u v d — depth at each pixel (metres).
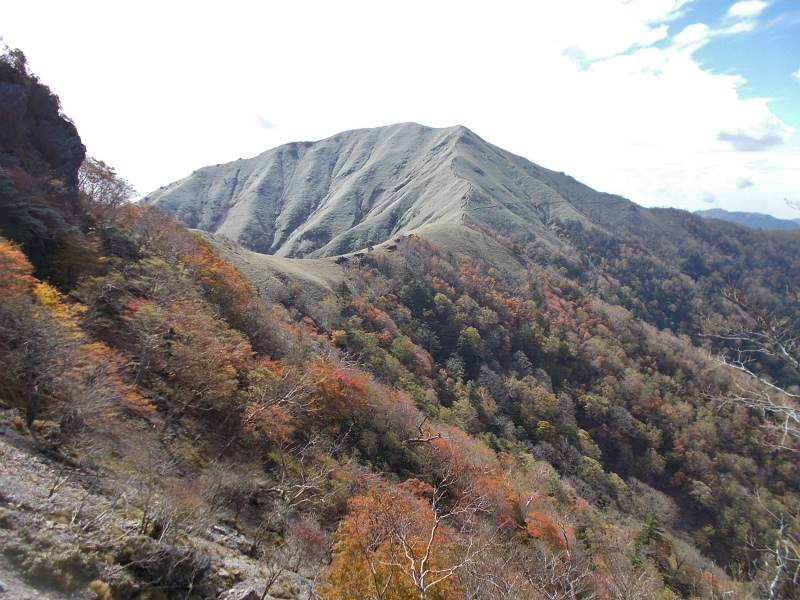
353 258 123.88
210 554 17.20
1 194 34.09
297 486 27.56
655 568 38.12
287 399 34.34
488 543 17.64
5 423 18.36
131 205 53.38
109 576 12.76
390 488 33.28
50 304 24.72
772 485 72.31
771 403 9.41
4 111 39.91
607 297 160.38
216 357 31.55
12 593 10.13
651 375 110.25
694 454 82.06
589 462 74.00
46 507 14.14
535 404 86.62
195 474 24.42
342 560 18.75
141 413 26.27
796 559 10.32
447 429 55.56
